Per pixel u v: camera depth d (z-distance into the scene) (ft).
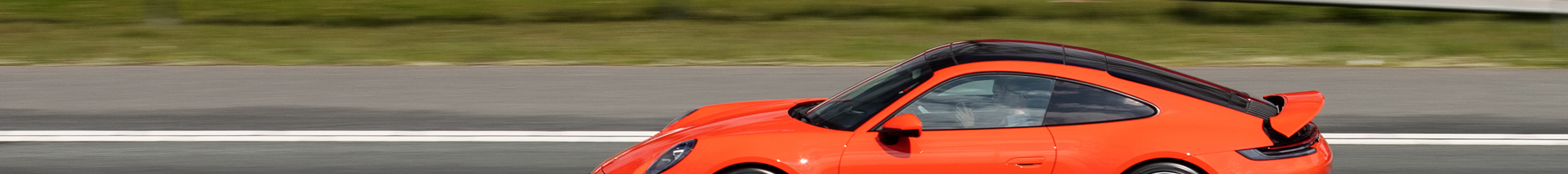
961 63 13.14
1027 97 12.46
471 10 50.57
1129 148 11.89
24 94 25.26
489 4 52.60
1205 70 31.24
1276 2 49.24
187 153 18.21
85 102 24.04
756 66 31.40
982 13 50.78
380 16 48.44
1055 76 12.59
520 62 32.99
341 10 50.47
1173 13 50.96
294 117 22.06
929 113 12.48
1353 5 48.93
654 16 48.83
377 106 23.54
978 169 11.89
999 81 12.60
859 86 14.19
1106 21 48.65
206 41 39.99
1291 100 13.26
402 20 47.57
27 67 30.19
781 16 49.08
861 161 11.85
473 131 20.38
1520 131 20.31
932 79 12.79
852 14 50.03
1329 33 44.78
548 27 45.06
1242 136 12.07
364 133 20.08
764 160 11.88
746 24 46.26
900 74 13.66
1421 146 18.78
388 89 26.22
